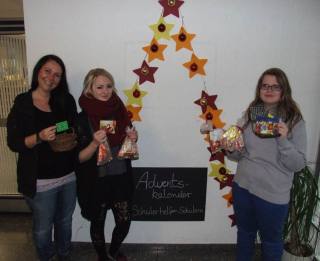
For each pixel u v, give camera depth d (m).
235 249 2.27
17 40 2.54
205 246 2.27
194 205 2.19
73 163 1.78
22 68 2.58
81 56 1.95
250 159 1.59
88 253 2.21
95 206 1.73
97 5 1.89
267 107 1.56
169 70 1.98
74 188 1.85
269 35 1.95
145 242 2.25
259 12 1.92
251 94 2.02
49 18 1.90
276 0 1.90
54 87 1.66
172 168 2.12
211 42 1.95
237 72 1.99
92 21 1.91
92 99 1.67
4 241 2.39
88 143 1.67
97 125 1.66
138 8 1.90
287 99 1.49
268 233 1.60
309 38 1.96
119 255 2.00
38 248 1.80
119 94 2.01
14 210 2.87
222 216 2.22
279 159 1.50
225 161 2.12
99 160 1.64
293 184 1.86
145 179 2.13
